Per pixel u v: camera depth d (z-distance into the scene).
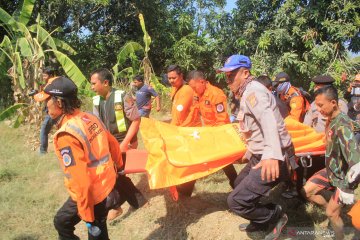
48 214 5.04
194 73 4.92
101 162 3.22
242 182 3.52
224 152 3.99
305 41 10.69
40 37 9.61
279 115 3.46
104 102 4.49
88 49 15.05
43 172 6.45
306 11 10.59
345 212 4.39
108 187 3.23
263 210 3.56
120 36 15.76
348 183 3.31
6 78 11.68
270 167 3.14
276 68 10.78
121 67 15.25
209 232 4.19
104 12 15.31
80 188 3.02
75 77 8.88
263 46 11.03
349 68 10.41
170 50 15.07
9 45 8.95
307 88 11.27
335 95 3.37
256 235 3.93
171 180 3.85
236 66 3.51
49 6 13.55
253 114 3.29
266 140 3.18
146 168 3.91
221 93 4.98
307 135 4.19
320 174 3.83
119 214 4.49
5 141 8.43
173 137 4.15
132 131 4.34
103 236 3.40
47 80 7.46
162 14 16.08
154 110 11.76
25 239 4.47
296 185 4.25
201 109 5.03
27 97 8.54
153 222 4.60
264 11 12.15
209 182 5.50
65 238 3.49
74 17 14.52
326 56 10.35
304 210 4.47
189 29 15.75
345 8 10.16
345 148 3.27
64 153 3.01
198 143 4.09
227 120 5.06
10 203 5.30
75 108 3.18
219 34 13.41
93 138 3.19
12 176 6.29
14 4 14.26
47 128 7.36
